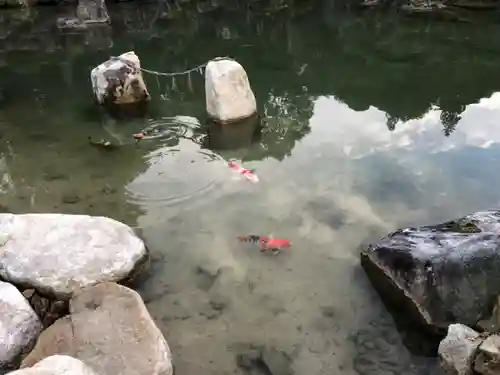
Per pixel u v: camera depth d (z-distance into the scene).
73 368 1.84
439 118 4.71
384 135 4.40
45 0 9.09
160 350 2.27
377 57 6.59
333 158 4.02
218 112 4.57
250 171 3.84
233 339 2.49
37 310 2.60
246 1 9.40
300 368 2.35
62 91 5.63
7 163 4.11
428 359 2.36
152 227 3.24
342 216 3.31
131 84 5.06
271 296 2.73
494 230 2.73
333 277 2.83
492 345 2.15
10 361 2.29
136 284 2.81
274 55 6.84
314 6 8.94
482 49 6.61
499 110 4.82
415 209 3.37
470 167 3.83
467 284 2.45
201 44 7.39
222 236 3.16
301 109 5.02
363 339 2.47
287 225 3.24
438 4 8.23
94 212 3.42
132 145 4.30
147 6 9.15
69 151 4.26
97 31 8.02
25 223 2.99
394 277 2.62
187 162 4.00
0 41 7.58
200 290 2.78
